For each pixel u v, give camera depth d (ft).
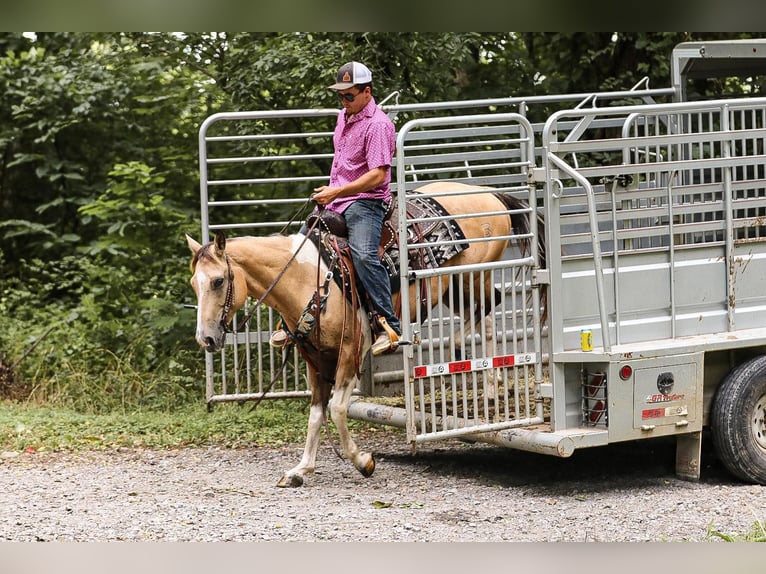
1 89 53.11
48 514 24.14
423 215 27.30
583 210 30.58
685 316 27.86
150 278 47.03
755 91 38.47
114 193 47.57
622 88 46.29
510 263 26.96
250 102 44.27
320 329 26.76
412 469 29.94
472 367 26.76
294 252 26.71
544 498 26.32
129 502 25.57
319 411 28.27
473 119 26.40
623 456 31.30
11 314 49.47
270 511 24.54
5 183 56.54
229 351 40.42
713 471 29.43
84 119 51.90
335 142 27.12
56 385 41.06
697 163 27.58
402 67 43.27
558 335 26.43
